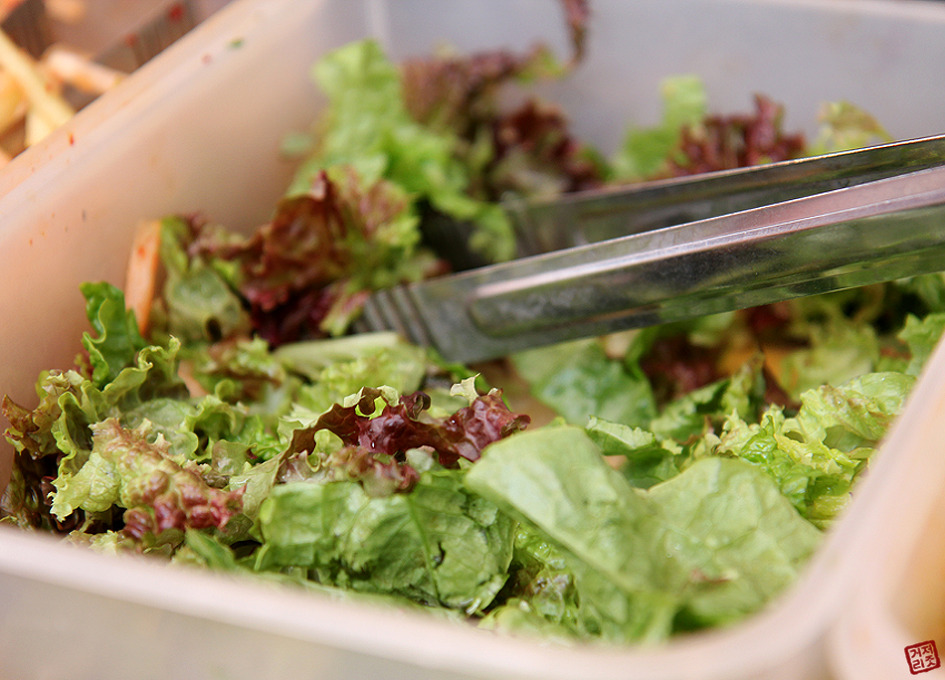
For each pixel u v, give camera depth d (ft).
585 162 1.71
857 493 0.86
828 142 1.42
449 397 1.21
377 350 1.23
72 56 1.57
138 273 1.29
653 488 0.97
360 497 0.98
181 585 0.85
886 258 1.04
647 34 1.62
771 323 1.36
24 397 1.18
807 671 0.81
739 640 0.79
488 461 0.93
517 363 1.34
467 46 1.74
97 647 0.91
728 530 0.95
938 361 0.94
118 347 1.16
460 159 1.71
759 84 1.58
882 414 1.05
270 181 1.55
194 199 1.41
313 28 1.57
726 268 1.08
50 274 1.21
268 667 0.87
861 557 0.83
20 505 1.08
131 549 1.00
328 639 0.82
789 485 1.02
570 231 1.45
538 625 0.96
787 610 0.80
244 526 1.02
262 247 1.32
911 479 0.86
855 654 0.81
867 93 1.51
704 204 1.24
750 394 1.20
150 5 1.66
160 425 1.12
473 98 1.72
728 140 1.49
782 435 1.06
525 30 1.70
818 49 1.52
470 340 1.28
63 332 1.23
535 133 1.73
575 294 1.18
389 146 1.51
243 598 0.84
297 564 0.99
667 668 0.78
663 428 1.22
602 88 1.72
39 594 0.89
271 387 1.25
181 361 1.29
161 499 0.99
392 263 1.39
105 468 1.04
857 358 1.27
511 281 1.22
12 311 1.16
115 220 1.29
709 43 1.59
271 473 1.02
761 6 1.53
